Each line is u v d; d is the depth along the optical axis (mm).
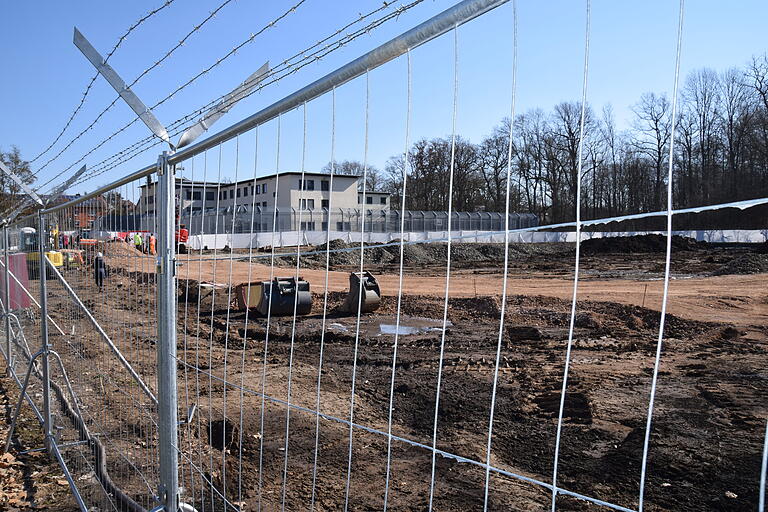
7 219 7832
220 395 7625
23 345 8031
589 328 13688
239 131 2699
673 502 4789
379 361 10188
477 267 33875
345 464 5484
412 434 6484
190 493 4352
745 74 41219
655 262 32688
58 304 6293
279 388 8148
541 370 9453
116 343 4859
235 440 5824
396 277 26875
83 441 4613
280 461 5488
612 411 7211
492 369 9555
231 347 11227
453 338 12438
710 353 10680
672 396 7828
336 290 20797
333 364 9961
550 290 21062
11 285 8453
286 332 13008
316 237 38844
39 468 4996
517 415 7137
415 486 5031
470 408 7422
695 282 22750
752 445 5953
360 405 7562
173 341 3107
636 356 10555
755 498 4789
